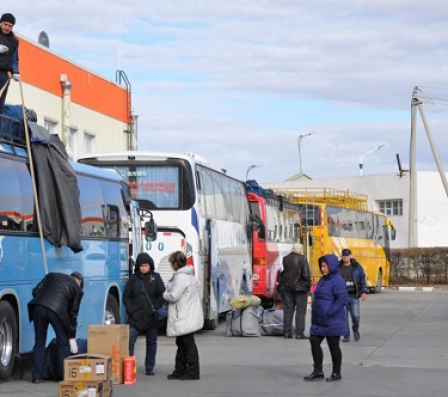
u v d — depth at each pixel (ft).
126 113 129.49
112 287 58.75
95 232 55.42
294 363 53.52
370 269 149.18
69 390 37.45
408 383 44.62
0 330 42.78
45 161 47.42
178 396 40.37
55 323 43.60
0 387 42.86
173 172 69.05
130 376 44.27
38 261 46.65
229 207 82.53
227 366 51.93
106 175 58.65
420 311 102.53
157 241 68.69
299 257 69.67
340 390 42.29
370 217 152.35
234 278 83.82
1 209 42.68
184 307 45.06
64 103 106.01
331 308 44.80
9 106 47.44
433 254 174.09
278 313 71.97
